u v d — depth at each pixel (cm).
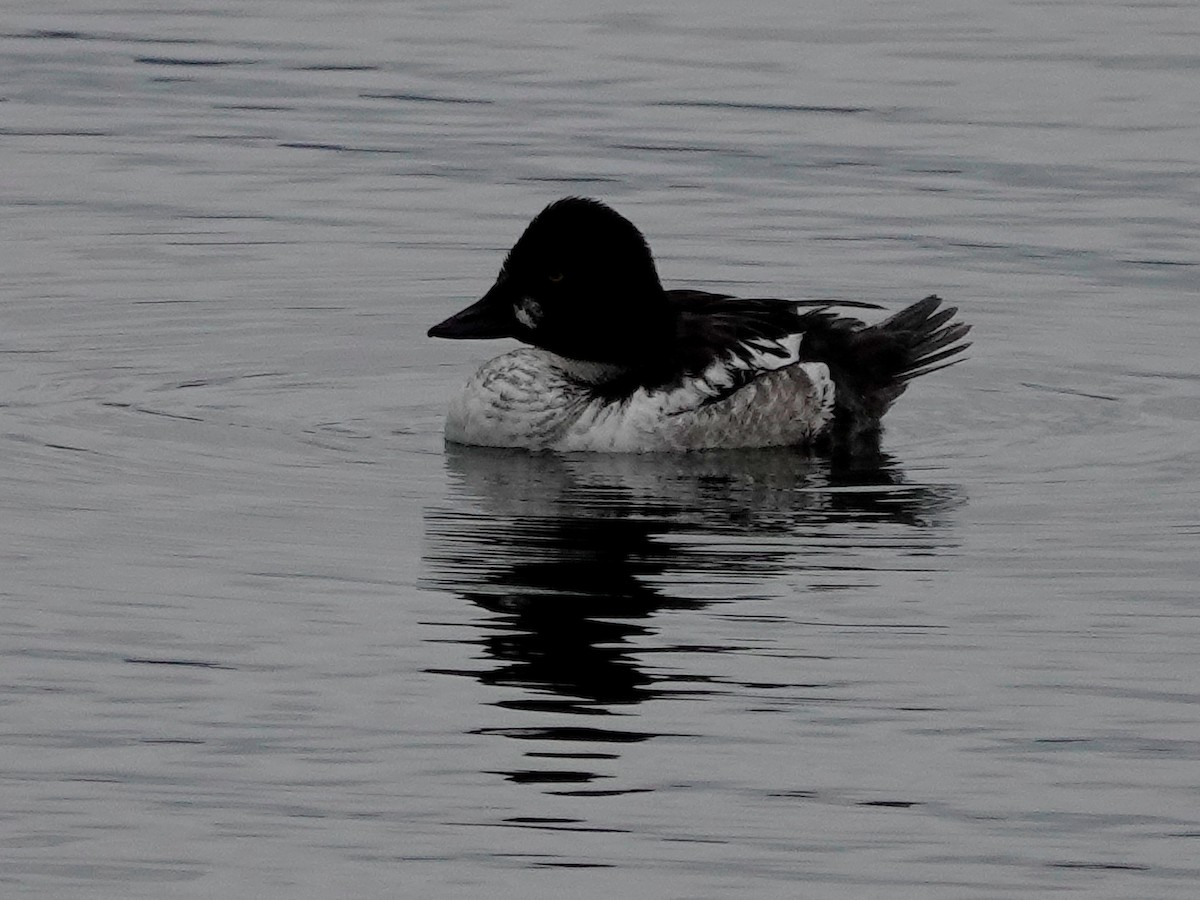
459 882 986
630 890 980
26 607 1266
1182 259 2016
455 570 1329
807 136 2336
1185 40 2628
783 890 982
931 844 1018
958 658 1206
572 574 1325
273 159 2278
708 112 2406
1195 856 1010
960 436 1655
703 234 2077
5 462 1534
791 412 1638
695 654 1203
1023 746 1105
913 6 2795
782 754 1095
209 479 1512
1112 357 1817
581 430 1606
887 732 1119
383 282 1984
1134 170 2231
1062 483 1531
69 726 1116
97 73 2534
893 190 2186
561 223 1630
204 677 1172
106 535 1390
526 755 1091
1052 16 2741
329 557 1353
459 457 1588
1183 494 1503
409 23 2731
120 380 1748
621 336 1628
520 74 2534
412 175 2233
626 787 1063
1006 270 2000
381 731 1112
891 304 1922
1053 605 1285
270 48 2630
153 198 2172
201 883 983
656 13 2764
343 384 1762
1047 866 1002
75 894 975
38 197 2170
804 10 2777
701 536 1402
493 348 1856
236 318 1897
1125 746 1107
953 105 2422
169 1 2817
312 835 1021
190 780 1067
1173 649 1222
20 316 1888
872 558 1365
